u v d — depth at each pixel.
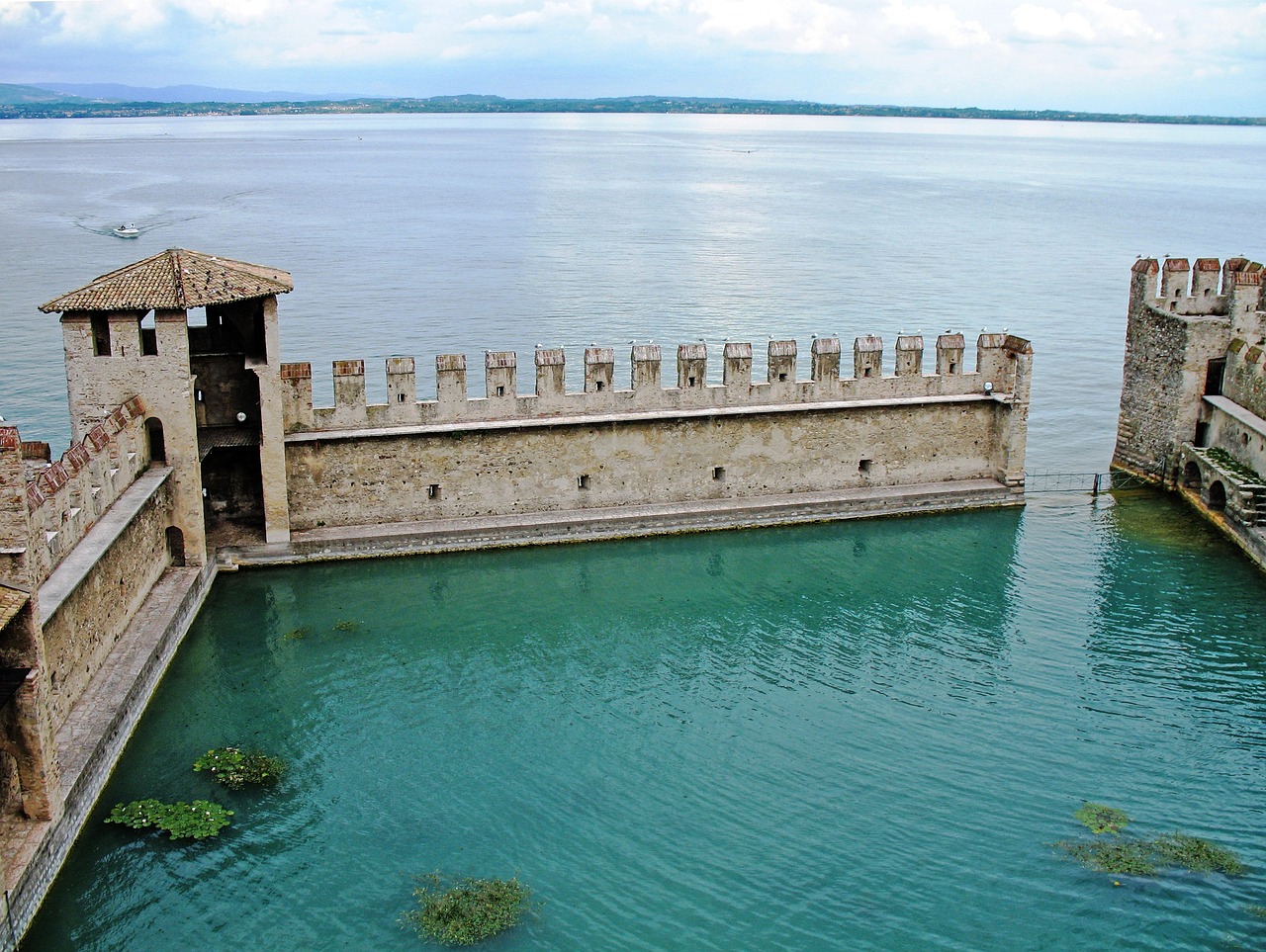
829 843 28.80
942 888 27.25
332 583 42.03
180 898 26.47
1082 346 81.75
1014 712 34.84
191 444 39.00
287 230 138.62
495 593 42.19
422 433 43.22
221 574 42.06
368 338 78.94
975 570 44.84
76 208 161.88
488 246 125.69
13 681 25.14
